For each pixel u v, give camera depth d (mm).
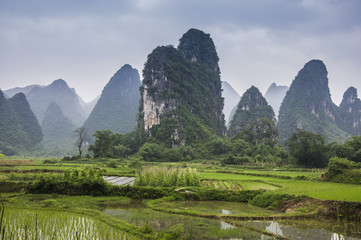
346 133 165750
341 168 29703
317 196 16641
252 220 14109
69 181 21156
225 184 28203
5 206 15070
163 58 121250
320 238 11195
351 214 14000
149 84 117750
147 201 19375
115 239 10352
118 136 108312
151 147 88312
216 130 136500
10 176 24188
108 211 16062
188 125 110188
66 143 197000
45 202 15875
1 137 144250
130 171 41344
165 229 12266
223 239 11039
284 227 12812
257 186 26484
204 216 14828
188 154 91250
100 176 21562
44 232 10820
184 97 121938
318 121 160750
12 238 9625
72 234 10742
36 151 155875
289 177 35625
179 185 23500
